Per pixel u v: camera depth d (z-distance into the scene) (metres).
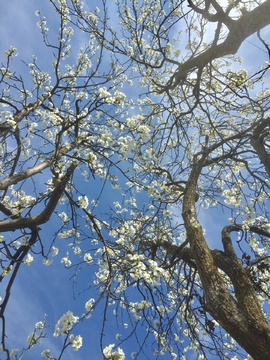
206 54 3.44
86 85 4.34
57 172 3.54
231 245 3.31
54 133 4.59
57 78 4.56
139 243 4.07
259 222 4.62
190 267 3.99
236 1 2.82
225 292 2.32
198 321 3.44
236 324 2.04
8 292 2.84
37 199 3.32
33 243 3.58
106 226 3.63
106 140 3.70
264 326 2.00
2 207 3.65
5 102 3.96
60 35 5.15
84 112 4.85
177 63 4.05
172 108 4.38
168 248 4.30
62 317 2.14
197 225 3.03
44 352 2.15
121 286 4.02
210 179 4.51
